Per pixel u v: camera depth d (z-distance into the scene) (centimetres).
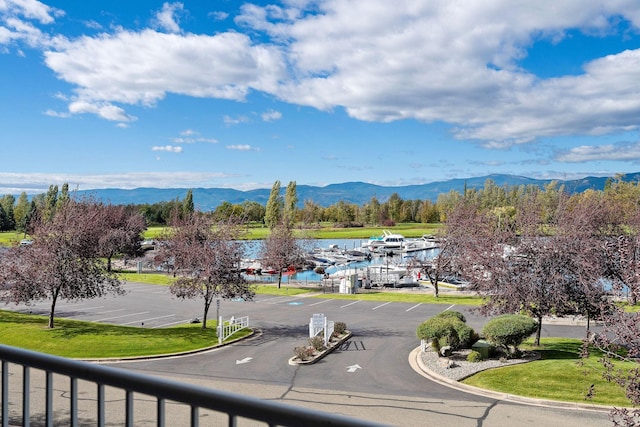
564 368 1981
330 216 19075
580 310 2281
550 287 2273
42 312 3662
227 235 3238
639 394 1171
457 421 1466
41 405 1193
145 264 7281
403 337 2848
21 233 12325
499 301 2359
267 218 13075
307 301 4328
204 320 3055
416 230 15888
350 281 4966
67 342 2502
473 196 16638
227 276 3056
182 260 3206
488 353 2278
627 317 1339
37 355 272
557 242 2291
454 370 2106
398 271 6569
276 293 4859
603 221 4497
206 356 2398
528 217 2566
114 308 3897
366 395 1736
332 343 2614
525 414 1546
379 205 18912
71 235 2755
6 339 2539
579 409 1599
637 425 1212
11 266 2705
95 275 2877
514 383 1864
